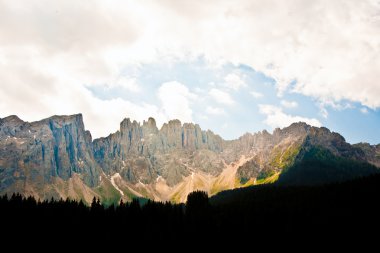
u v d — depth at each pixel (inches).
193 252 6343.5
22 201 7234.3
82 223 6948.8
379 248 6033.5
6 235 6254.9
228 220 7347.4
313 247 6245.1
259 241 6545.3
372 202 7327.8
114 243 6496.1
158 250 6387.8
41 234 6441.9
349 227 6633.9
